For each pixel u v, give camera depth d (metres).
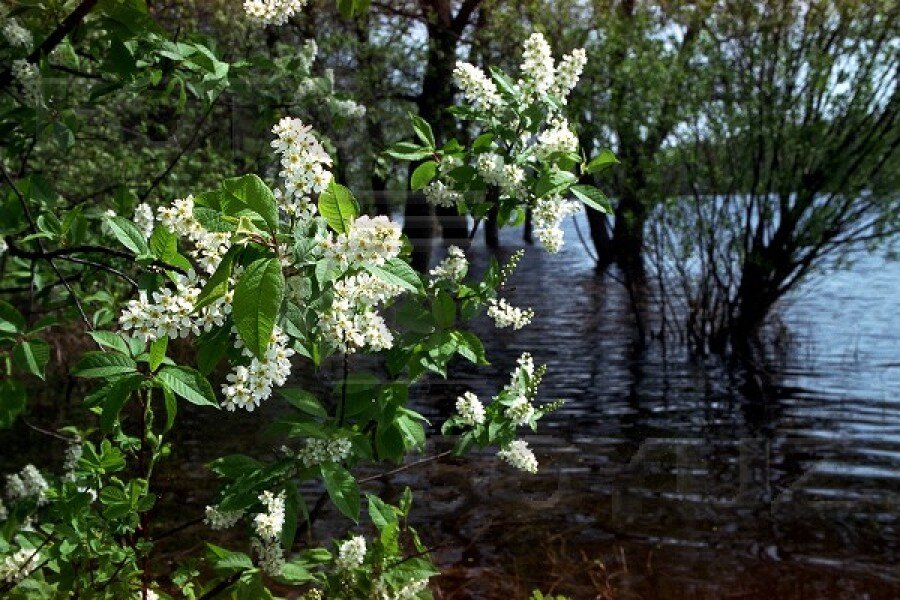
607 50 10.41
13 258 4.56
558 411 7.91
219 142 7.48
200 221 1.85
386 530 2.63
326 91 5.13
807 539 5.16
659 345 10.94
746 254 10.73
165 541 4.81
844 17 9.87
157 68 3.49
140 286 2.22
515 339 11.20
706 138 10.55
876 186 10.21
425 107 13.51
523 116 3.03
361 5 2.99
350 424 2.82
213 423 6.78
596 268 16.92
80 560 2.67
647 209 10.63
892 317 12.23
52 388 7.81
